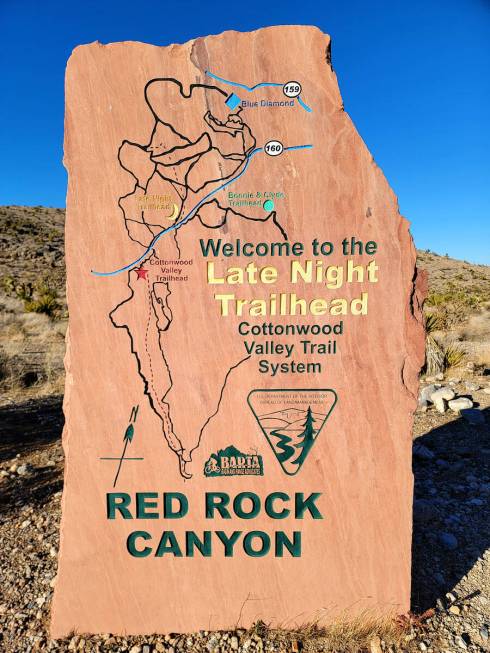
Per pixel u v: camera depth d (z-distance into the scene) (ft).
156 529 9.96
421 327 9.72
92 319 9.49
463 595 10.93
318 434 9.85
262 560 10.09
